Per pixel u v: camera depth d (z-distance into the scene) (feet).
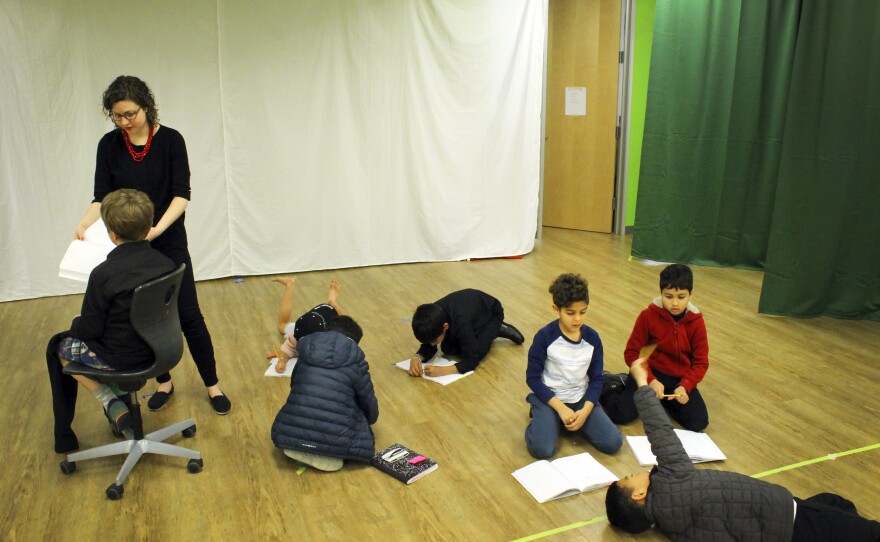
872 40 12.44
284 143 15.58
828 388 10.56
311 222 16.29
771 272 13.58
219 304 14.20
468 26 16.33
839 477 8.20
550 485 7.92
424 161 16.76
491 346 12.12
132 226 7.38
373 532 7.21
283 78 15.26
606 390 9.62
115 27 13.83
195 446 8.84
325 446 8.09
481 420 9.56
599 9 19.39
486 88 16.84
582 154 20.71
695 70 16.24
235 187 15.48
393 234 17.06
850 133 12.71
